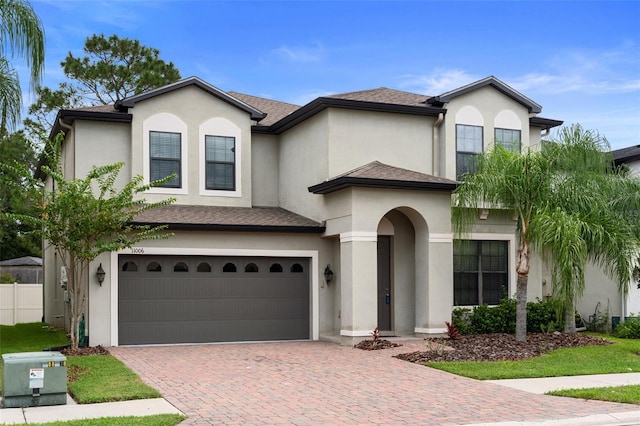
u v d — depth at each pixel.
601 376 13.41
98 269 18.27
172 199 17.88
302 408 10.41
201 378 13.15
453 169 21.02
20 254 42.38
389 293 20.36
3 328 25.25
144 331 18.84
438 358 15.44
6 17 14.64
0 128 15.03
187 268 19.39
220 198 21.62
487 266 21.38
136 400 11.01
